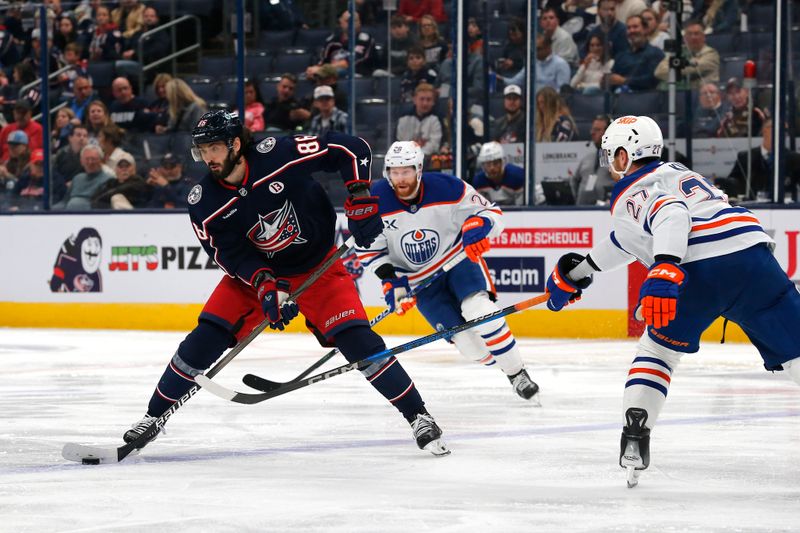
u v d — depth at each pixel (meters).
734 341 19.67
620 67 21.94
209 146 7.93
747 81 21.14
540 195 21.94
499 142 22.25
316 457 8.64
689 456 8.60
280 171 8.16
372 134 23.47
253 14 25.31
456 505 6.77
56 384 13.97
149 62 25.45
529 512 6.55
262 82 25.11
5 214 24.69
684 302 7.18
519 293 21.23
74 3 25.64
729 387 13.30
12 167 25.50
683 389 13.12
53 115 25.05
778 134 20.41
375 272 12.14
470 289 12.06
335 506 6.73
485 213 11.84
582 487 7.36
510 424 10.47
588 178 21.70
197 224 8.27
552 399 12.34
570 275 7.79
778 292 7.19
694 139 21.64
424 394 12.82
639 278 20.50
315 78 24.41
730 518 6.38
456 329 8.41
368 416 11.01
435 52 23.09
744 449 8.93
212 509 6.65
